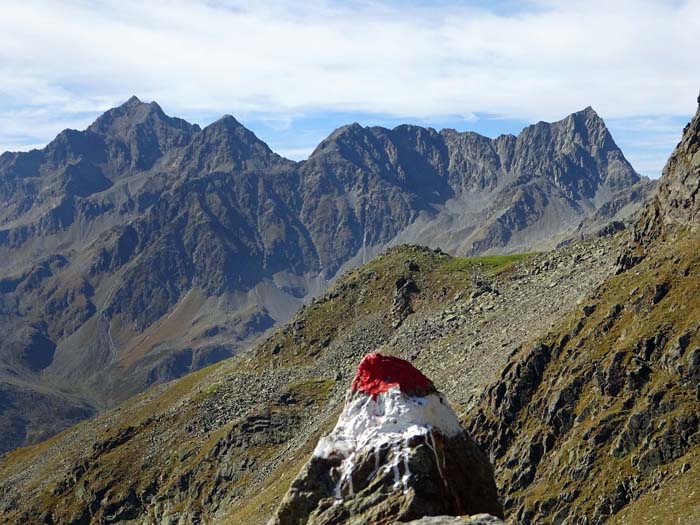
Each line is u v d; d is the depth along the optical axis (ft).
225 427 519.60
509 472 275.80
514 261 585.63
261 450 470.80
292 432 478.59
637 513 219.41
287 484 367.45
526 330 372.38
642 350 261.44
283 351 624.59
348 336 589.73
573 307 329.11
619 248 422.41
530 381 295.48
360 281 654.53
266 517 340.39
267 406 513.86
